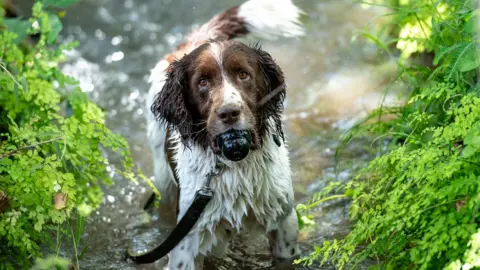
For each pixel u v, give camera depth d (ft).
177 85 14.53
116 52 29.22
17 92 16.12
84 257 16.61
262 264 16.25
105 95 25.53
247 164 14.75
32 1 24.93
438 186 12.67
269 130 14.97
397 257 12.93
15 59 17.66
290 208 15.69
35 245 14.42
